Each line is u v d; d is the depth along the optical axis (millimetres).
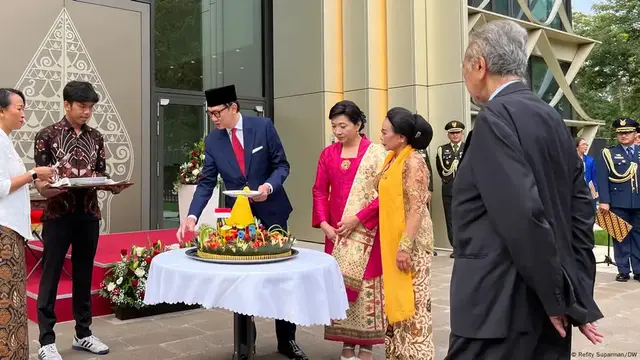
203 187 3230
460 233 1536
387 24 7617
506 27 1592
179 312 4449
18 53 5781
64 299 4148
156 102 7059
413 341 2783
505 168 1391
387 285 2756
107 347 3438
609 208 5824
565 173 1505
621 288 5422
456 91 7160
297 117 8055
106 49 6414
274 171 3248
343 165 3072
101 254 4805
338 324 3027
